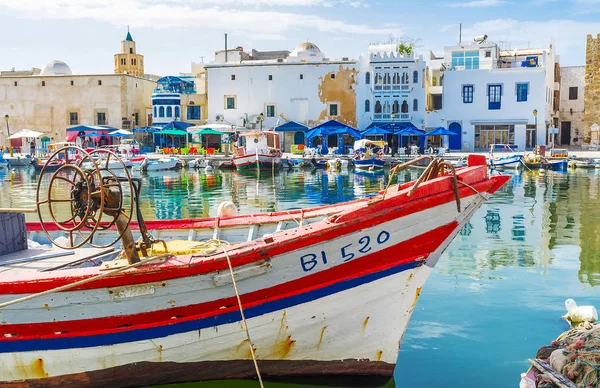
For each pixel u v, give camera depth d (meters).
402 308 7.78
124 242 7.45
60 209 24.95
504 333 9.34
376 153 53.03
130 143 59.59
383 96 59.75
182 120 65.12
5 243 8.91
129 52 83.62
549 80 62.94
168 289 7.21
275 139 52.38
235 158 45.59
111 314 7.23
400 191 8.01
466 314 10.19
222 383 7.85
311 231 7.29
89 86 66.38
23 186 35.81
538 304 10.63
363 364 7.95
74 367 7.40
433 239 7.65
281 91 61.88
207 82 63.34
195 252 8.27
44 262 8.51
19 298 7.07
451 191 7.61
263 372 7.89
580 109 67.81
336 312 7.64
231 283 7.30
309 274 7.43
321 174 42.50
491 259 13.98
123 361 7.46
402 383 7.84
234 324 7.49
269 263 7.26
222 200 27.66
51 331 7.24
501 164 43.28
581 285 11.75
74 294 7.11
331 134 56.75
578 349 7.14
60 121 67.12
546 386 6.79
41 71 74.81
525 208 22.84
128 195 30.20
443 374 8.05
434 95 64.38
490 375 7.99
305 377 7.98
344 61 60.31
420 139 58.44
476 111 59.75
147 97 71.69
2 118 67.56
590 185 31.78
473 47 64.12
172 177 40.97
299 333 7.69
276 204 25.75
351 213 7.29
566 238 16.48
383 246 7.49
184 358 7.59
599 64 58.22
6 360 7.33
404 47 61.03
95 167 6.87
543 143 58.97
